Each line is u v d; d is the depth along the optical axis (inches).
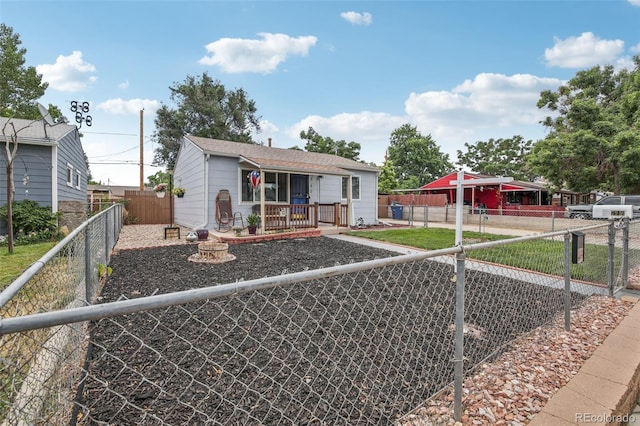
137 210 603.2
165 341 102.7
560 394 77.9
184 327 114.0
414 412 70.4
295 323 119.8
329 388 78.6
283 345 101.8
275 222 427.8
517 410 71.8
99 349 95.7
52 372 53.2
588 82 703.1
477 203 923.4
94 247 149.1
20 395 44.6
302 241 358.6
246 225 429.7
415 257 65.1
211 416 67.2
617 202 560.1
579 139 551.5
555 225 543.5
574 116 592.7
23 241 319.9
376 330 112.9
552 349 101.9
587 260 203.0
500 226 603.8
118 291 161.3
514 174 1320.1
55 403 53.0
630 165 528.7
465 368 90.0
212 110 971.9
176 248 299.3
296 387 78.6
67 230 365.1
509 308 141.5
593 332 115.5
